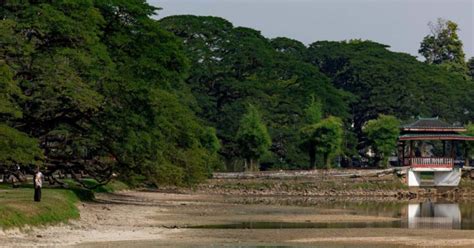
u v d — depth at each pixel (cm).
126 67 9562
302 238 6266
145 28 10175
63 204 6944
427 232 6875
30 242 5362
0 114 7294
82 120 9319
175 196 13062
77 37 8150
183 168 10594
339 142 17088
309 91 19838
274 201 12644
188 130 10625
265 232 6738
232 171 17650
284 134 18538
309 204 11781
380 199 14050
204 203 11381
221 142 18262
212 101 19050
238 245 5691
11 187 8806
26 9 7956
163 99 9538
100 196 10925
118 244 5509
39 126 8838
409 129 15988
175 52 10331
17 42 7488
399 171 15688
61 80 7938
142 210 9119
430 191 15562
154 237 6094
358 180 15512
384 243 5950
